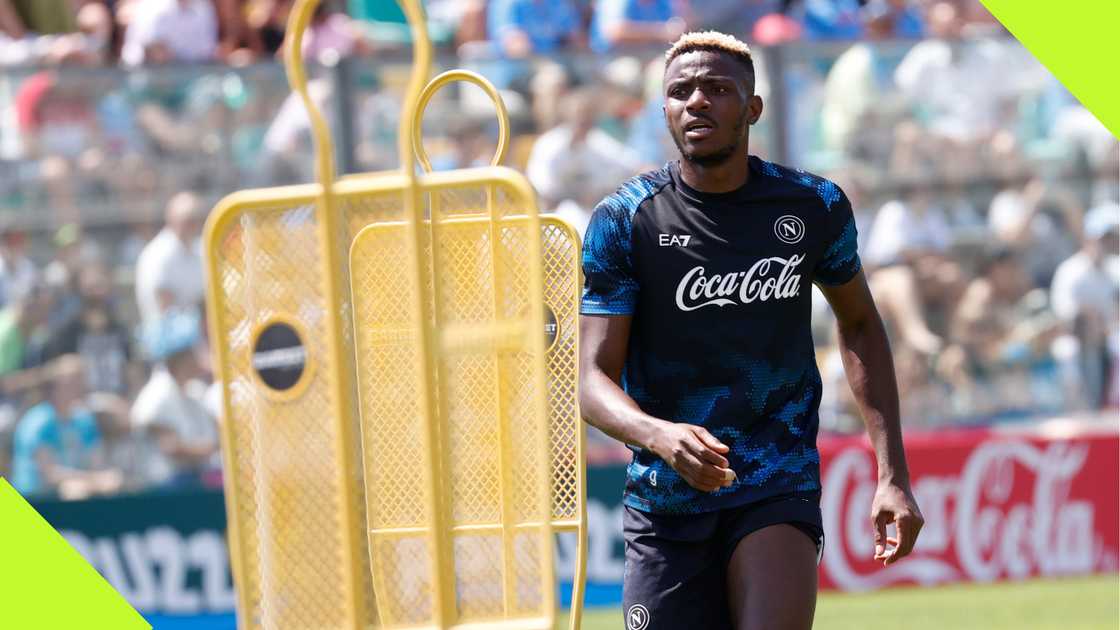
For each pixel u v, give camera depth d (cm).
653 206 1353
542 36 3484
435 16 3709
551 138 3114
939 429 3231
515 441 1443
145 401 2977
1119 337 3328
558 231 1448
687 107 1318
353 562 1198
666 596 1370
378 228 1432
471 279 1439
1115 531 3073
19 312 2948
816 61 3203
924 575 2998
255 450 1255
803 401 1380
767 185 1358
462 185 1209
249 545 1257
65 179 2977
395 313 1436
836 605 2844
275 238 1242
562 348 1453
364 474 1448
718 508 1349
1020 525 3038
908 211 3250
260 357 1249
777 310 1352
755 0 3584
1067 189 3328
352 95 3034
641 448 1382
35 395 2942
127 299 2988
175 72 3009
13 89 2967
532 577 1416
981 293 3272
